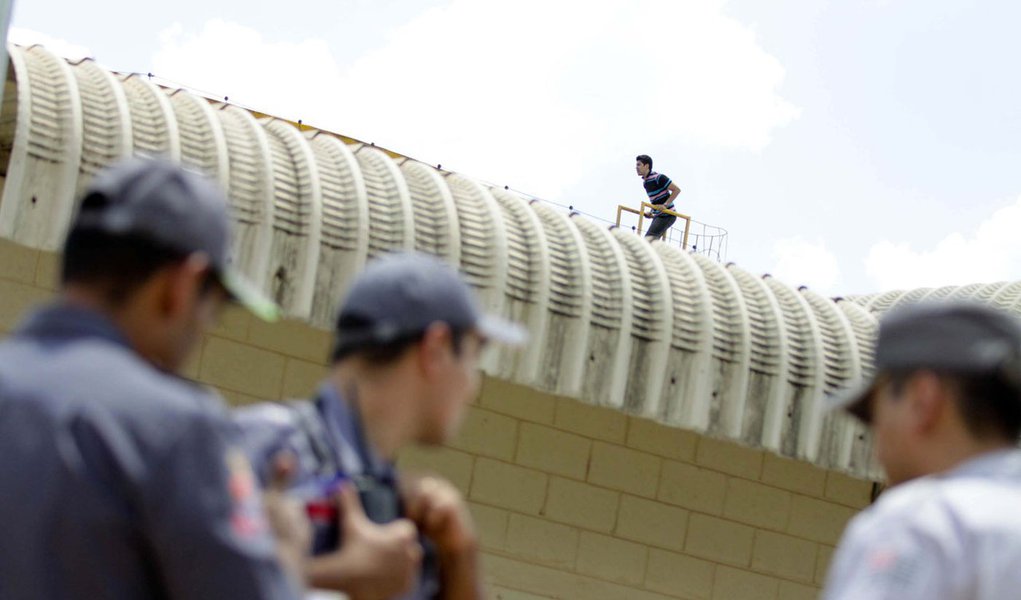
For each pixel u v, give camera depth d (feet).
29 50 33.09
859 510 45.19
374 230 34.24
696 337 37.93
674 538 42.27
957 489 12.41
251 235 32.78
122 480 10.80
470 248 35.40
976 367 13.25
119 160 31.45
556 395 40.47
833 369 40.37
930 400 13.42
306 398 37.81
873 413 14.29
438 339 14.24
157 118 32.94
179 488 10.82
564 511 40.73
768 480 43.83
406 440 14.43
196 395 11.34
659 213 64.13
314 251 33.19
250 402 37.04
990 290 71.20
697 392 37.60
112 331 11.62
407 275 14.35
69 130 31.04
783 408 39.01
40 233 30.60
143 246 11.82
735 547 43.14
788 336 39.70
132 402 10.98
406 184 35.83
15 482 10.87
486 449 39.78
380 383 14.19
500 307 35.09
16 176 30.35
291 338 37.81
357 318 14.30
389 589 13.48
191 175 12.28
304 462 13.60
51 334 11.62
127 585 10.89
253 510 11.22
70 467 10.78
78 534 10.75
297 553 12.55
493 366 35.01
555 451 40.73
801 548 44.21
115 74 34.60
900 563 12.04
